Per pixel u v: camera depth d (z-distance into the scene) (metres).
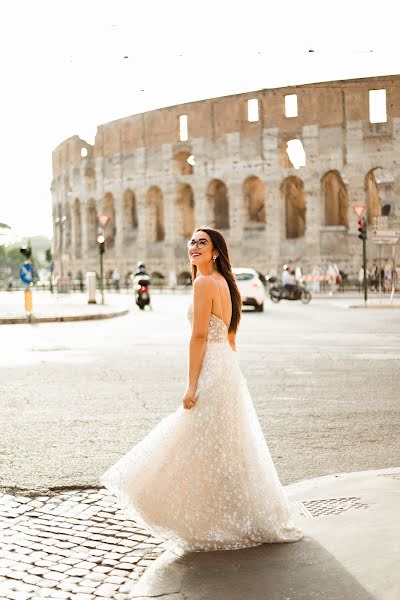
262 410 9.01
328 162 60.94
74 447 7.27
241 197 65.62
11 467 6.59
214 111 66.88
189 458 4.38
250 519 4.41
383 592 3.70
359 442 7.34
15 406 9.46
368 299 40.75
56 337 19.42
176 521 4.35
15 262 170.50
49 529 5.08
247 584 3.89
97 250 78.38
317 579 3.90
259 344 16.92
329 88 60.88
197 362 4.45
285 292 37.94
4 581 4.18
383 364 13.27
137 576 4.24
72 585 4.11
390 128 58.66
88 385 11.15
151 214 72.88
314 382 11.23
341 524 4.70
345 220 70.06
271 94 63.47
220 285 4.56
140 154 72.56
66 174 85.00
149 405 9.44
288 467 6.46
